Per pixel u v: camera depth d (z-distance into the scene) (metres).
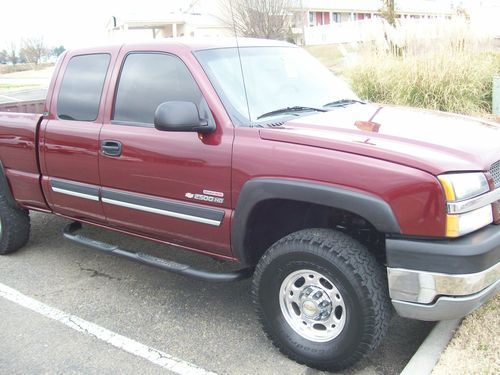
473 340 3.17
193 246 3.79
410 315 2.91
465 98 9.47
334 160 2.95
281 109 3.73
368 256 2.99
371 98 10.05
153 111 3.86
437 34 10.47
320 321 3.19
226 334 3.74
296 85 4.06
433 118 3.68
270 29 22.98
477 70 9.67
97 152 4.10
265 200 3.21
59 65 4.61
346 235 3.07
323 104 4.02
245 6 22.81
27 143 4.68
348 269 2.93
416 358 3.08
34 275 4.86
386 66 10.26
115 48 4.22
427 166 2.75
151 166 3.76
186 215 3.62
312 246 3.04
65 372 3.35
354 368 3.24
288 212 3.48
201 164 3.48
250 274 3.65
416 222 2.76
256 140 3.28
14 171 4.90
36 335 3.81
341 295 3.01
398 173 2.78
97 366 3.41
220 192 3.42
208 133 3.47
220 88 3.58
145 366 3.39
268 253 3.26
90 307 4.21
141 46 4.05
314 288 3.17
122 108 4.05
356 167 2.89
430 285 2.77
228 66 3.80
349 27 31.92
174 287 4.52
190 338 3.70
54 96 4.54
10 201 5.06
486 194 2.81
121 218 4.12
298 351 3.25
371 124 3.40
